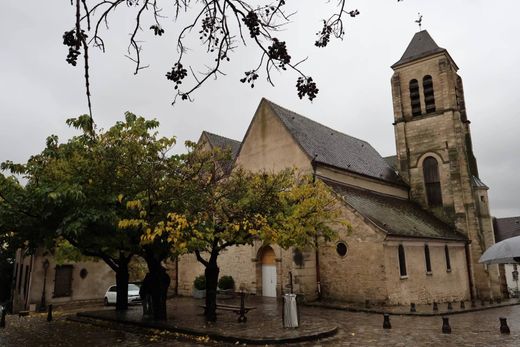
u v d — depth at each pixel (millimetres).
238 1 3646
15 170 14742
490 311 22406
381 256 21656
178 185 14469
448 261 27531
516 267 47312
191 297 27969
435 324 16156
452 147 33312
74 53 3518
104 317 17344
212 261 16406
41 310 24938
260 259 26312
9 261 41094
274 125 27531
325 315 18844
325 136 31672
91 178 14750
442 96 34531
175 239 12672
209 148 32188
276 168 26828
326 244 23812
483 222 33719
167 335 14047
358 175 29344
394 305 21391
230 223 15234
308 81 4016
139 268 29266
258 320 15938
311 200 18000
